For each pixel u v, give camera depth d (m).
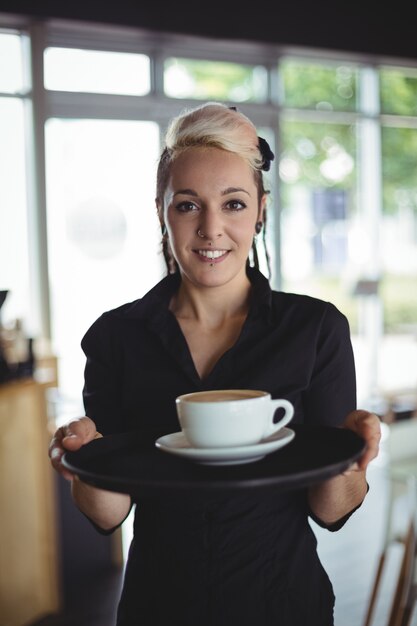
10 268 5.44
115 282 5.69
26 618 3.14
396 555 3.81
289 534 1.17
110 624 3.18
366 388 6.84
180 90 5.95
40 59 5.33
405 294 6.97
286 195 6.44
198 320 1.25
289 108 6.41
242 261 1.17
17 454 3.08
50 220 5.48
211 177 1.11
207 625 1.14
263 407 0.89
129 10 5.42
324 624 1.19
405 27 6.61
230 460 0.86
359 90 6.76
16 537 3.09
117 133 5.68
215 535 1.14
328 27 6.23
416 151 7.01
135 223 5.73
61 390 5.50
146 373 1.24
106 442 0.99
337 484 1.07
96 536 3.63
